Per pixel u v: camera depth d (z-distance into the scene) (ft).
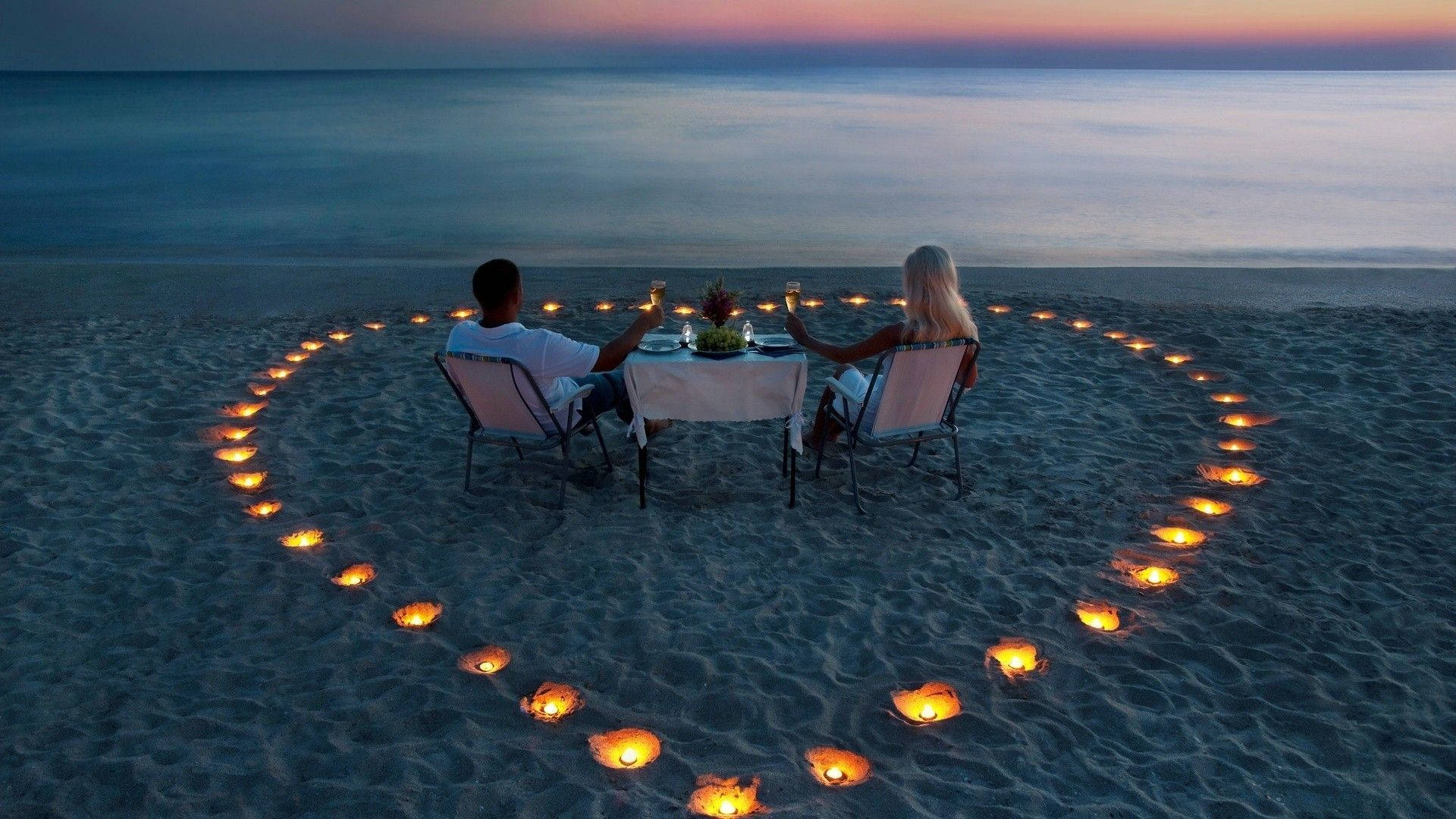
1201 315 29.37
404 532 15.57
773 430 19.99
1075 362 24.62
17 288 35.04
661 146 108.99
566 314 30.12
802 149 105.50
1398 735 10.55
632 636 12.63
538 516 16.16
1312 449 18.94
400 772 9.90
